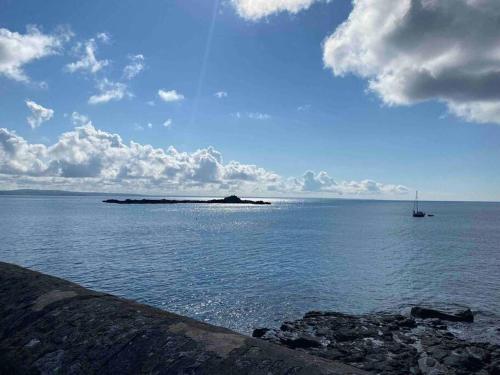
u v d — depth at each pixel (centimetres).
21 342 299
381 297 2695
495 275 3466
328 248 5312
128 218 11281
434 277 3369
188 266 3719
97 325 295
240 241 6009
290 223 10462
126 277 3172
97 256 4194
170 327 277
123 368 245
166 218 11825
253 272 3484
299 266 3825
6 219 9712
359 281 3180
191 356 238
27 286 392
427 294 2783
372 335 1816
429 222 12025
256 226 9219
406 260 4319
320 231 8131
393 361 1498
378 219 13325
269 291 2802
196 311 2333
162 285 2925
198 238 6341
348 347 1669
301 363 221
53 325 309
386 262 4156
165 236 6562
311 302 2550
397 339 1770
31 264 3647
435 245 5838
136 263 3816
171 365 234
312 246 5519
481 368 1436
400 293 2805
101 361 256
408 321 2030
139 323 288
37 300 357
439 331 1928
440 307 2461
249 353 233
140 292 2725
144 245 5269
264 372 215
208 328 278
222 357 232
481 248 5491
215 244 5559
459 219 13925
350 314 2273
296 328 1959
